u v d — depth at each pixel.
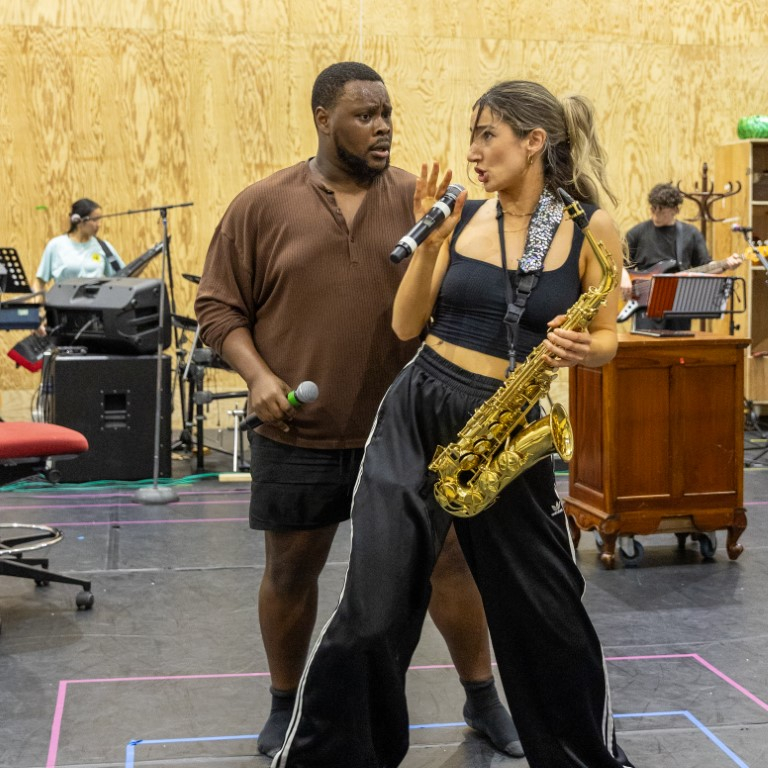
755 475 6.75
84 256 7.80
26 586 4.48
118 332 6.66
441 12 8.74
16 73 8.25
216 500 6.16
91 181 8.40
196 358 6.48
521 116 2.39
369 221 2.74
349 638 2.29
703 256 7.93
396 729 2.38
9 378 8.30
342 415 2.73
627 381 4.70
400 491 2.34
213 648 3.77
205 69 8.46
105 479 6.66
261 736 2.91
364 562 2.30
